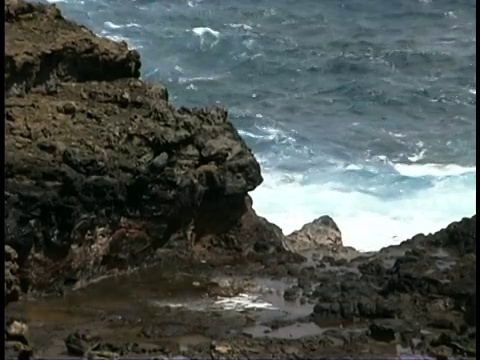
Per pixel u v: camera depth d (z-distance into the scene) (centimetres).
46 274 6047
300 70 15362
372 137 12394
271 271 6656
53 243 6016
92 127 6531
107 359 5225
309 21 18138
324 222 7612
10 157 6047
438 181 10650
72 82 6888
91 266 6266
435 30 18062
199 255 6781
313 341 5469
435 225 9531
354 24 18212
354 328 5700
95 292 6153
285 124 12788
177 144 6625
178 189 6531
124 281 6334
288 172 10738
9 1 6831
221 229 6919
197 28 17000
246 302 6122
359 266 6712
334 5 19138
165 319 5781
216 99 13888
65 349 5331
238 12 18175
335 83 14838
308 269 6700
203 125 6931
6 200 5834
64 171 6047
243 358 5269
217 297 6188
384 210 9788
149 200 6456
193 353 5306
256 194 9962
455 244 6738
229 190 6788
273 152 11488
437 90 14688
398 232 9281
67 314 5812
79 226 6106
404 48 16738
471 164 11425
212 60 15575
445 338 5450
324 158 11338
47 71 6762
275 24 17800
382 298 5925
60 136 6356
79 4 17662
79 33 6950
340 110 13638
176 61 15362
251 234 6981
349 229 9281
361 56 16225
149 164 6438
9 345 5272
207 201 6806
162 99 6969
